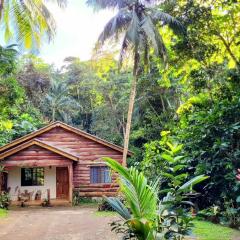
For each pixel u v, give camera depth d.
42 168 19.62
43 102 35.78
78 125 39.34
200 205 11.70
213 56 15.24
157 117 24.98
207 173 11.44
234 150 11.53
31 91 30.28
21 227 10.62
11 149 17.23
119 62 16.72
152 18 16.12
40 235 9.23
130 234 4.70
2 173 18.22
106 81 33.75
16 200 18.73
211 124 11.95
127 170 4.79
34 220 12.13
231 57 14.95
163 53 15.84
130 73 31.52
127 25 16.59
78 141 19.31
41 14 13.86
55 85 36.62
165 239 4.69
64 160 17.53
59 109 36.31
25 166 17.56
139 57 17.30
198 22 14.60
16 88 16.09
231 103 11.96
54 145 19.11
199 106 13.82
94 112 36.94
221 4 14.30
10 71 15.37
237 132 11.62
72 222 11.53
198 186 11.84
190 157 11.98
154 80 24.19
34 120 28.42
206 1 14.59
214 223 9.77
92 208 16.03
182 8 15.12
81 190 18.78
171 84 22.84
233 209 9.66
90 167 19.11
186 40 14.91
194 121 13.82
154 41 15.27
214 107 12.32
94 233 9.34
